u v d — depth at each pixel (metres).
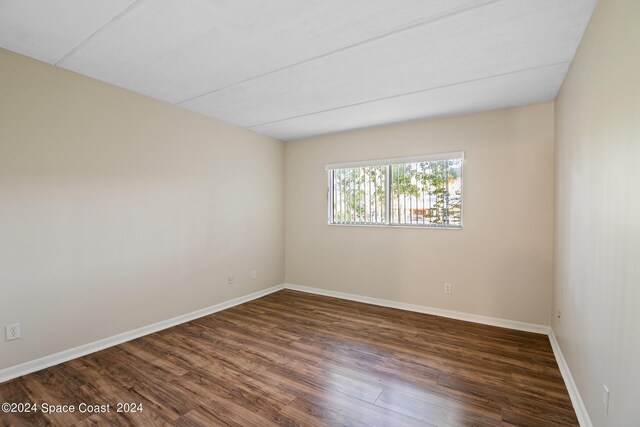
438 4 1.74
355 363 2.57
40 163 2.43
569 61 2.35
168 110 3.35
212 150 3.84
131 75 2.68
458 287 3.66
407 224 4.02
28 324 2.37
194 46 2.20
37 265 2.42
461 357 2.68
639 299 1.16
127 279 3.00
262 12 1.82
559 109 2.90
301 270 4.92
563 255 2.61
